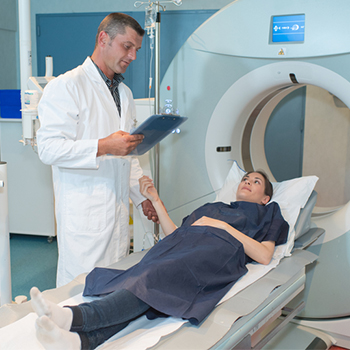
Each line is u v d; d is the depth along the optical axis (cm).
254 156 255
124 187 180
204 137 229
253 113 238
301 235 198
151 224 248
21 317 127
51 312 101
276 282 153
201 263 142
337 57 188
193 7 402
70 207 166
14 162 328
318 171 336
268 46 203
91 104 166
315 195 207
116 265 165
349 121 314
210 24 218
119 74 181
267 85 210
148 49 417
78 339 107
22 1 232
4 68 462
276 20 200
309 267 208
